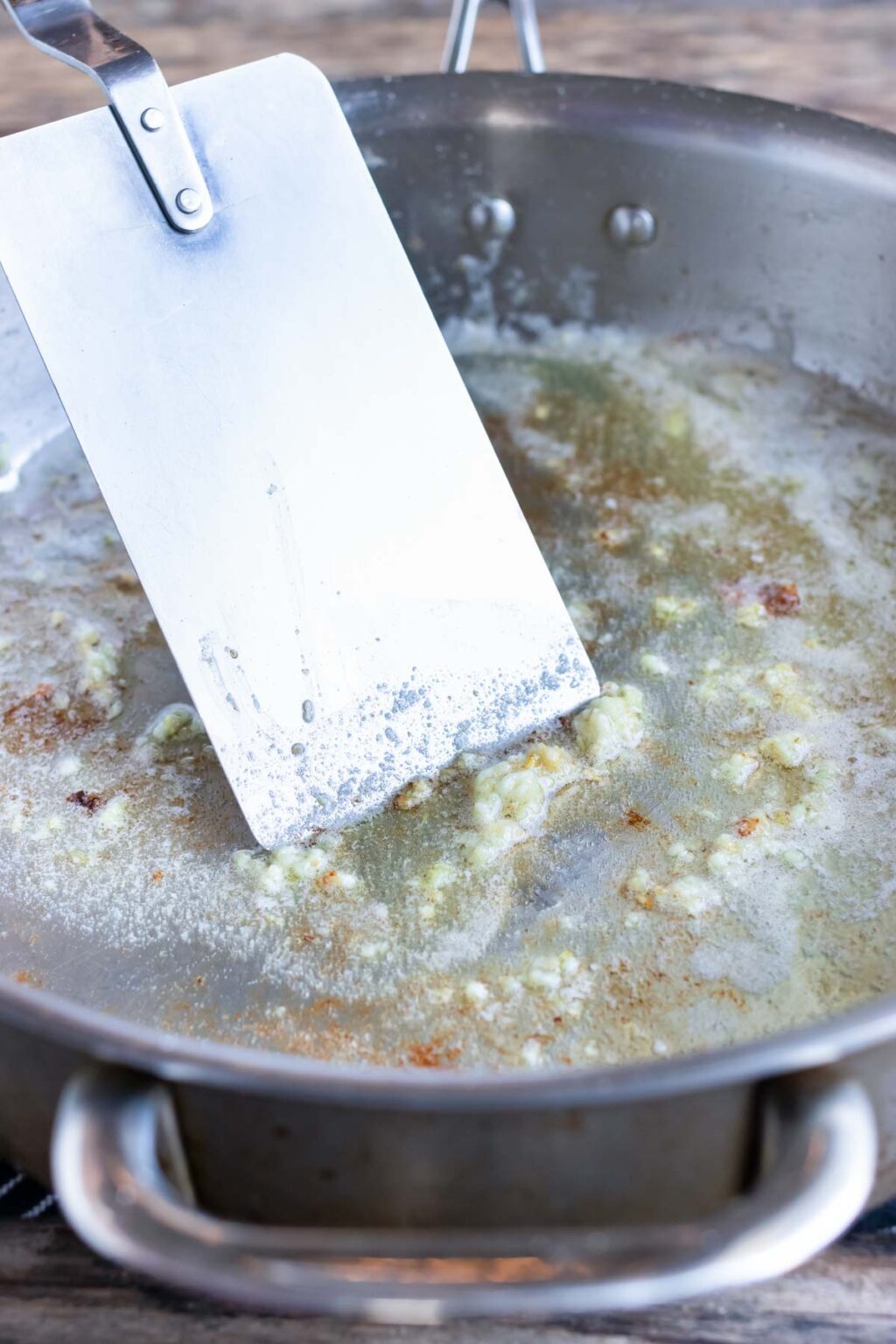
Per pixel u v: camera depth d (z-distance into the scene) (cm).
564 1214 33
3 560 49
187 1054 31
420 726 42
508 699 43
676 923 40
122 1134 31
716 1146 32
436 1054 38
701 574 47
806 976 39
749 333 53
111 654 46
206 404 42
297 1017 39
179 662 41
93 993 39
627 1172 32
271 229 43
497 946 40
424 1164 32
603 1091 31
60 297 41
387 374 44
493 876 41
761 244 51
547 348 55
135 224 42
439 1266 30
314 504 42
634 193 51
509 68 67
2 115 64
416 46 68
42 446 52
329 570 42
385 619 42
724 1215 30
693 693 44
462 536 43
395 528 43
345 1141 32
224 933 40
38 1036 32
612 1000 39
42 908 41
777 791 42
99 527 50
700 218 51
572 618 46
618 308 54
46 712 45
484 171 52
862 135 48
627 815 42
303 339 43
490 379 54
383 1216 33
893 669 45
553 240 53
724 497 50
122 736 44
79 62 41
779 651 45
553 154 51
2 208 41
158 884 41
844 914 40
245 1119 32
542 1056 38
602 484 50
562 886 41
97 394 41
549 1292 29
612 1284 29
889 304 50
